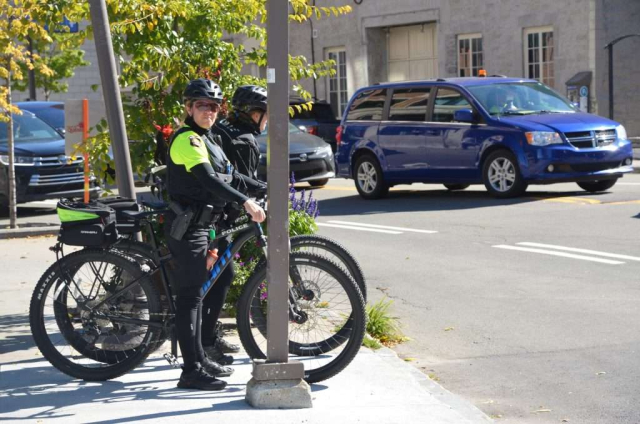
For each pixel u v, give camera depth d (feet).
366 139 60.85
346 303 21.16
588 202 51.34
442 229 45.32
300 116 81.92
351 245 42.22
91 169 30.73
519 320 28.12
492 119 54.90
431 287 33.09
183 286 20.56
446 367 23.88
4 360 23.47
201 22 29.43
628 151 54.70
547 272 34.55
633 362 23.61
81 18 30.78
